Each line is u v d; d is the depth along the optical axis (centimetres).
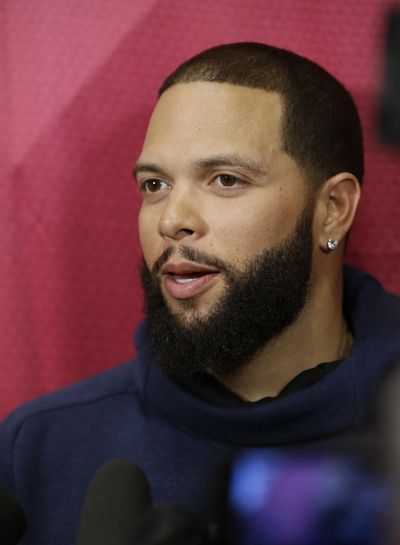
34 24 384
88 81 385
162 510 175
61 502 298
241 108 275
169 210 271
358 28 381
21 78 385
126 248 391
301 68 293
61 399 332
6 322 392
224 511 133
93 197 389
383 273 388
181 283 276
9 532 213
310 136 284
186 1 382
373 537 112
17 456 314
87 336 395
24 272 392
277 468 125
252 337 279
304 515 119
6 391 393
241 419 279
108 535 173
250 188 274
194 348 276
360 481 115
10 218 389
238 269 272
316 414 279
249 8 382
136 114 386
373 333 293
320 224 292
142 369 311
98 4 384
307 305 292
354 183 299
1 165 387
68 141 388
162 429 306
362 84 381
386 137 216
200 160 271
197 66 288
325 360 300
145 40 384
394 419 95
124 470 191
